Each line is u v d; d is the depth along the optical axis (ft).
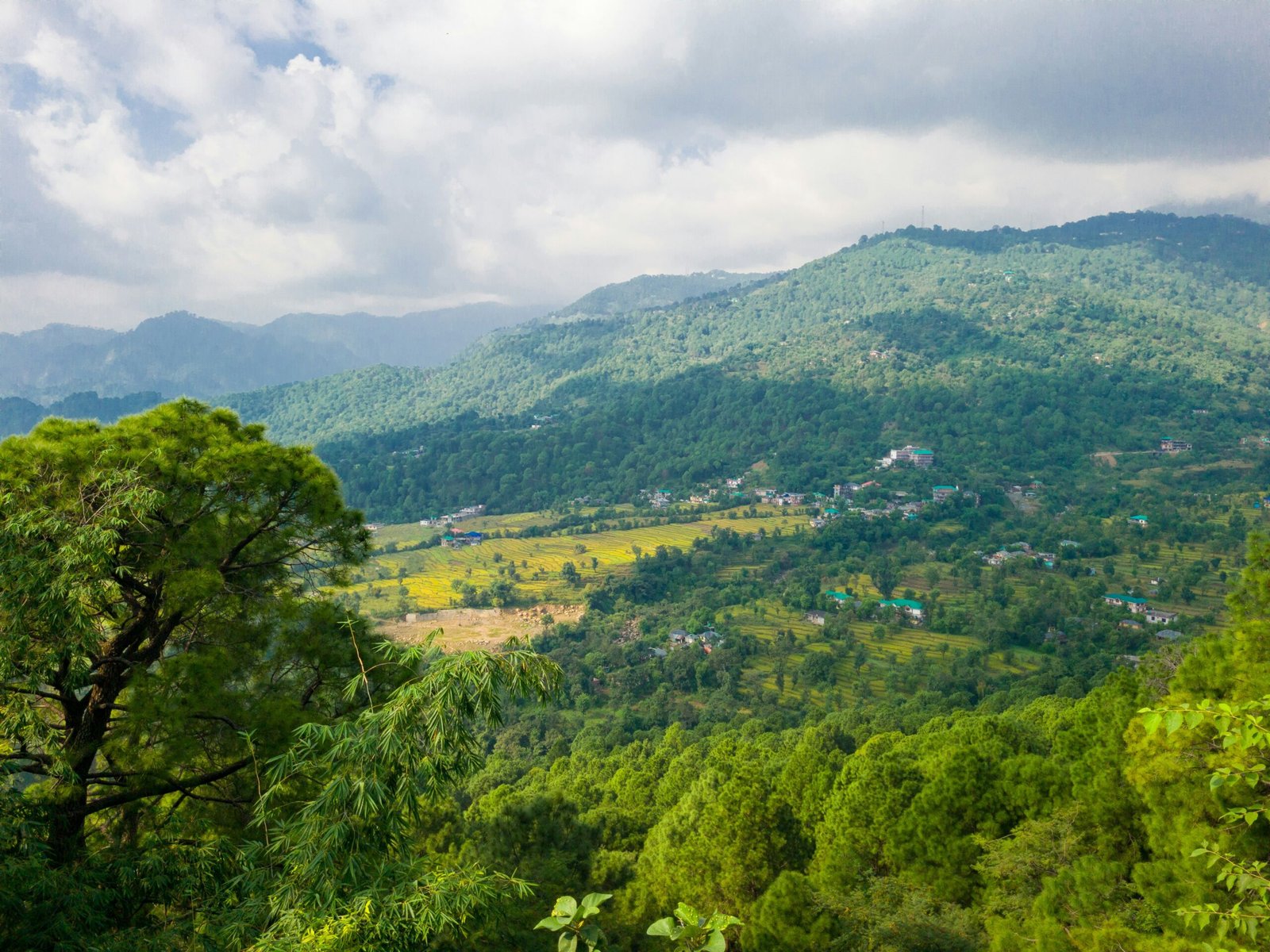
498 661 28.09
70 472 37.42
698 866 71.36
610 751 206.49
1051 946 40.14
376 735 27.91
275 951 24.03
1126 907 41.78
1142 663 64.64
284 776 31.37
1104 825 55.42
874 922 51.44
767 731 205.98
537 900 46.83
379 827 28.68
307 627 42.37
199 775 39.40
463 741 28.30
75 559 32.99
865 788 76.84
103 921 30.58
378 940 25.05
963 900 62.39
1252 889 19.36
